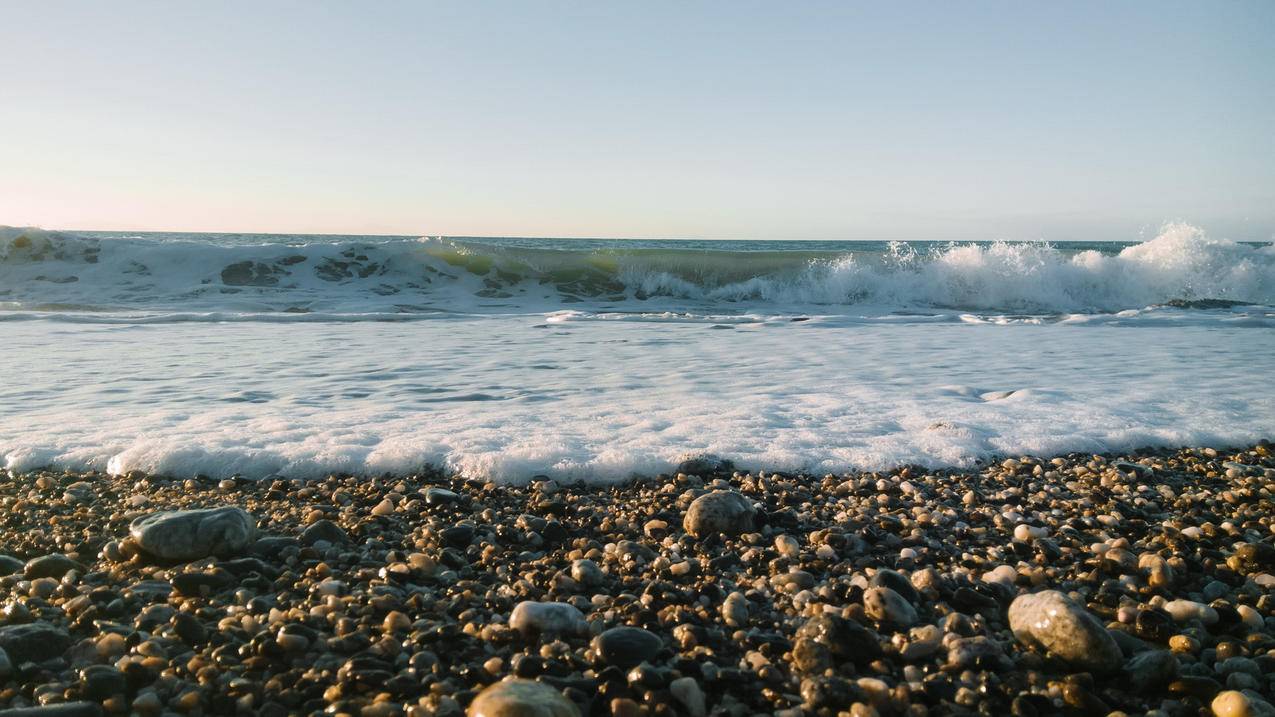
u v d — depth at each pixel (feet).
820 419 16.89
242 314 40.96
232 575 8.52
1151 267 60.59
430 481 12.78
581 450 13.94
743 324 41.06
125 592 8.11
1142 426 16.33
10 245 57.21
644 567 9.22
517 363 26.07
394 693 6.15
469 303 54.44
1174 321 41.96
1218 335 35.65
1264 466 14.10
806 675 6.57
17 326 36.09
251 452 13.48
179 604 7.91
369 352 28.81
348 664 6.45
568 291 60.23
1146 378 22.88
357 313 45.03
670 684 6.24
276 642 6.81
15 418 16.52
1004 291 59.11
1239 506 11.76
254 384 21.44
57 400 18.76
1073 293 59.06
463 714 5.82
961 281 59.98
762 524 10.71
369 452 13.66
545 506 11.34
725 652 7.00
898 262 62.18
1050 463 14.11
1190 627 7.57
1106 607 8.08
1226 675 6.64
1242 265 60.03
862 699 6.13
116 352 27.96
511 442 14.44
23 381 21.53
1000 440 15.23
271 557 9.31
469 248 64.69
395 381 22.12
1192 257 59.93
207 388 20.66
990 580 8.77
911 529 10.52
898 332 37.19
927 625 7.36
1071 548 9.87
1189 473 13.61
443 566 9.25
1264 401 19.06
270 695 6.15
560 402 18.90
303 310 48.98
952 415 17.25
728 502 10.50
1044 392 19.94
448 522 10.85
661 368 25.02
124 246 59.93
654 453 13.84
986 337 34.91
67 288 53.11
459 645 7.04
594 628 7.39
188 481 12.60
